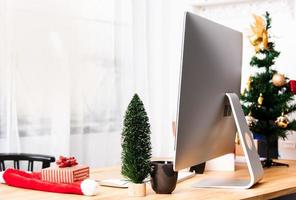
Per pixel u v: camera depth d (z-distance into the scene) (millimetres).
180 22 3572
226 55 1734
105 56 3221
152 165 1524
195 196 1497
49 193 1546
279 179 1854
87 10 3105
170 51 3648
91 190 1494
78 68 3035
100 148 3188
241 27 3277
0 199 1462
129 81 3365
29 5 2746
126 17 3355
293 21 3008
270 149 2393
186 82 1474
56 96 2855
